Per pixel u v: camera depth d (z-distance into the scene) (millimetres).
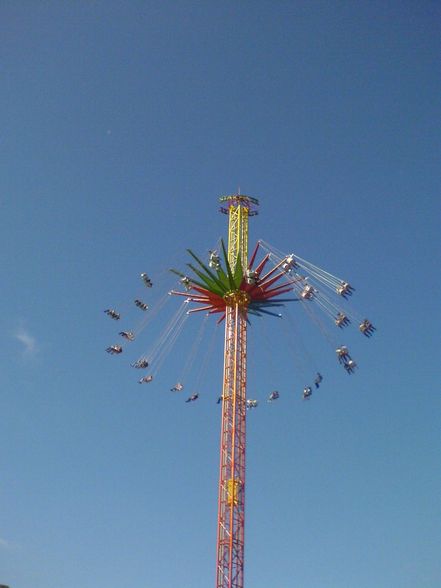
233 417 82938
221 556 75375
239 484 79875
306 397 88500
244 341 87312
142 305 91750
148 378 92750
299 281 87250
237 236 95000
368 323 86812
